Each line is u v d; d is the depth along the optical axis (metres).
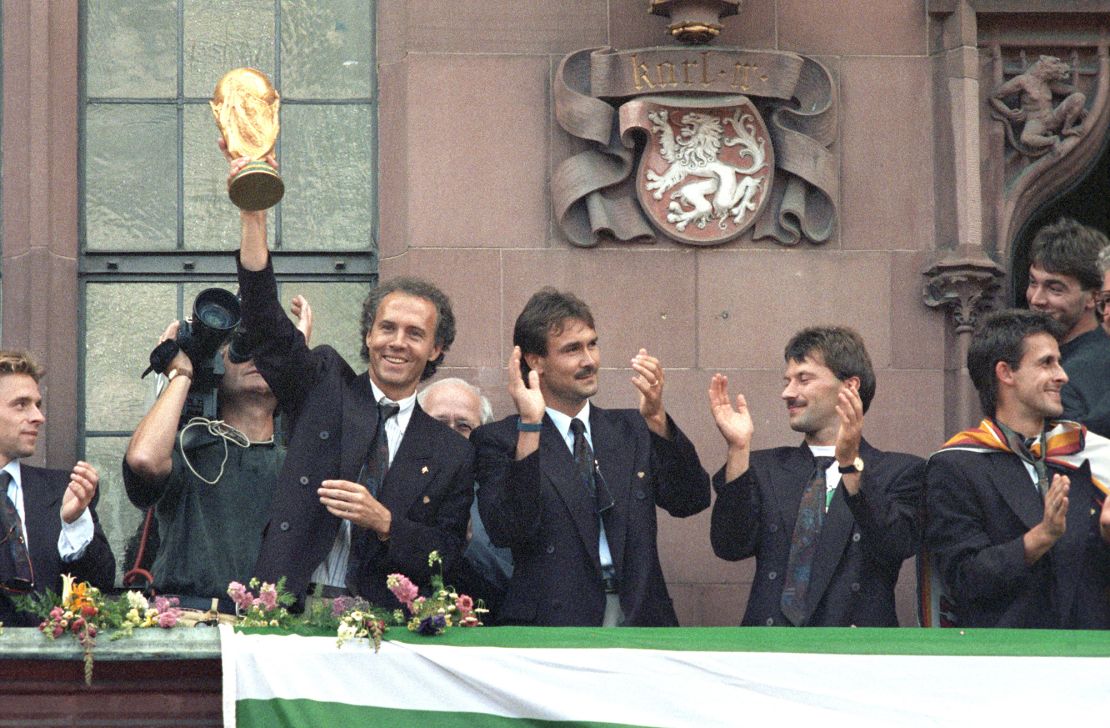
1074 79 22.67
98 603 17.06
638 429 18.83
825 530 18.41
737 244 21.98
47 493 18.42
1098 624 18.08
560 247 21.92
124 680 17.11
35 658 16.88
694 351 21.83
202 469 18.61
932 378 21.97
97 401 22.16
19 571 17.97
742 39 22.27
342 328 22.47
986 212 22.36
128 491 18.36
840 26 22.42
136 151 22.64
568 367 18.72
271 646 16.94
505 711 17.02
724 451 21.69
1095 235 20.47
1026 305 24.08
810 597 18.23
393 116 22.38
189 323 18.69
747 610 18.52
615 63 21.84
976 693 17.12
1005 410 18.67
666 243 21.92
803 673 17.14
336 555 17.95
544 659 17.06
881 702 17.09
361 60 22.88
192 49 22.84
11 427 18.38
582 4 22.22
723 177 21.84
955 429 21.86
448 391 20.39
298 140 22.72
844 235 22.12
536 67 22.16
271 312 17.78
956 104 22.19
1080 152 22.67
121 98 22.69
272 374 18.03
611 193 21.94
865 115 22.31
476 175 22.00
